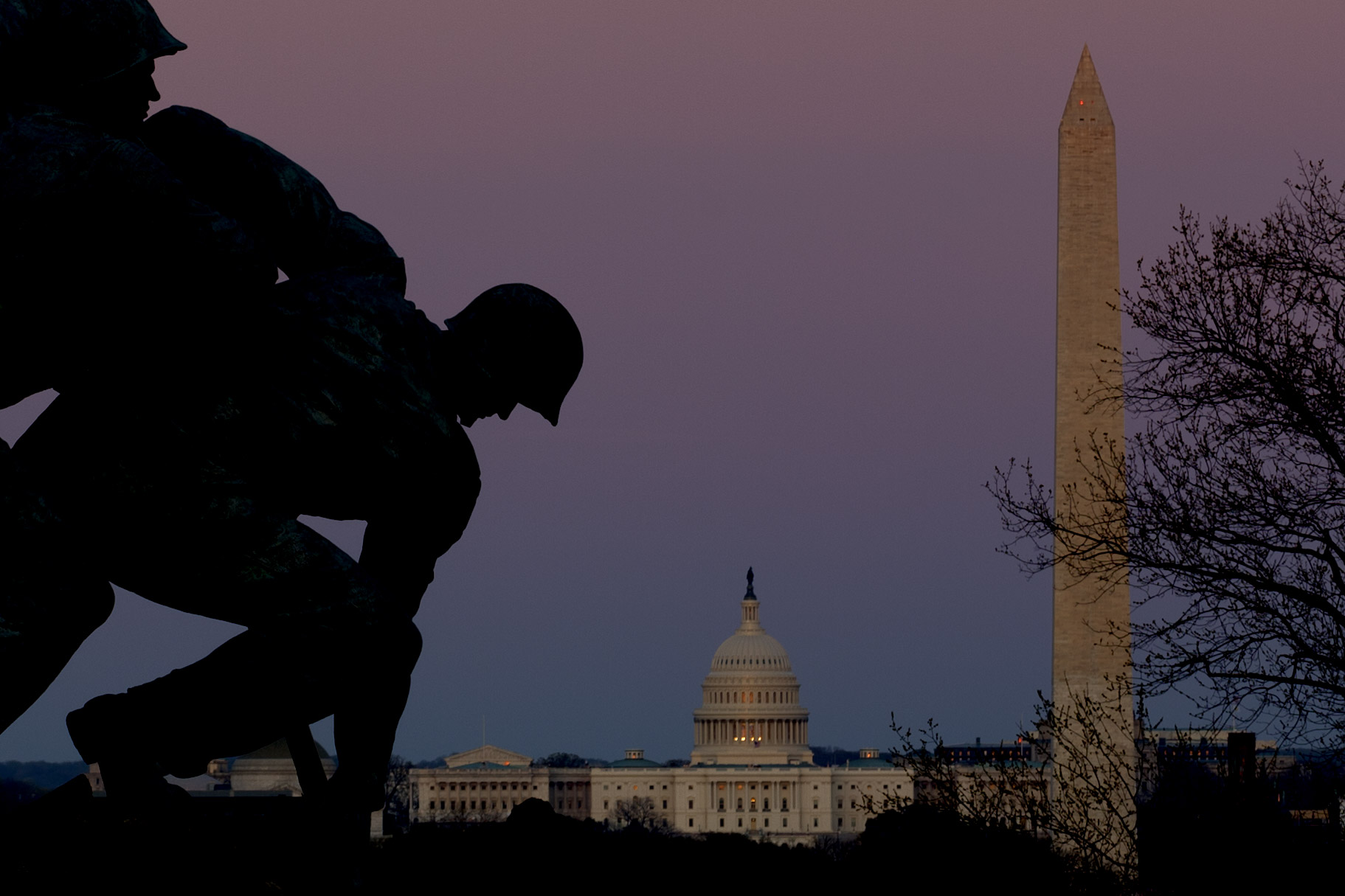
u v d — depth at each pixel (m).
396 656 12.06
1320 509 39.12
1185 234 41.09
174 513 11.48
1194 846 37.94
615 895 18.69
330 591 11.73
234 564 11.55
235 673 11.67
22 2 11.37
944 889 35.81
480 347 13.10
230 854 11.62
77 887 10.93
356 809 12.27
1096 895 37.38
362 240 13.37
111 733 11.82
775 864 30.66
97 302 11.34
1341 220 40.59
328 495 12.35
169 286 11.22
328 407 11.93
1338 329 39.56
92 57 11.66
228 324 11.61
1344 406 38.16
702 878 23.77
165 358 11.53
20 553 11.06
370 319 12.30
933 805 38.12
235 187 13.08
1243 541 38.88
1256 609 38.41
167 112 13.19
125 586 11.91
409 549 13.10
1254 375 39.91
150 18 11.94
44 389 11.87
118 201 11.00
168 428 11.53
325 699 11.82
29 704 11.27
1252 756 37.81
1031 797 38.62
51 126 11.20
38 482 11.34
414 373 12.40
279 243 13.20
